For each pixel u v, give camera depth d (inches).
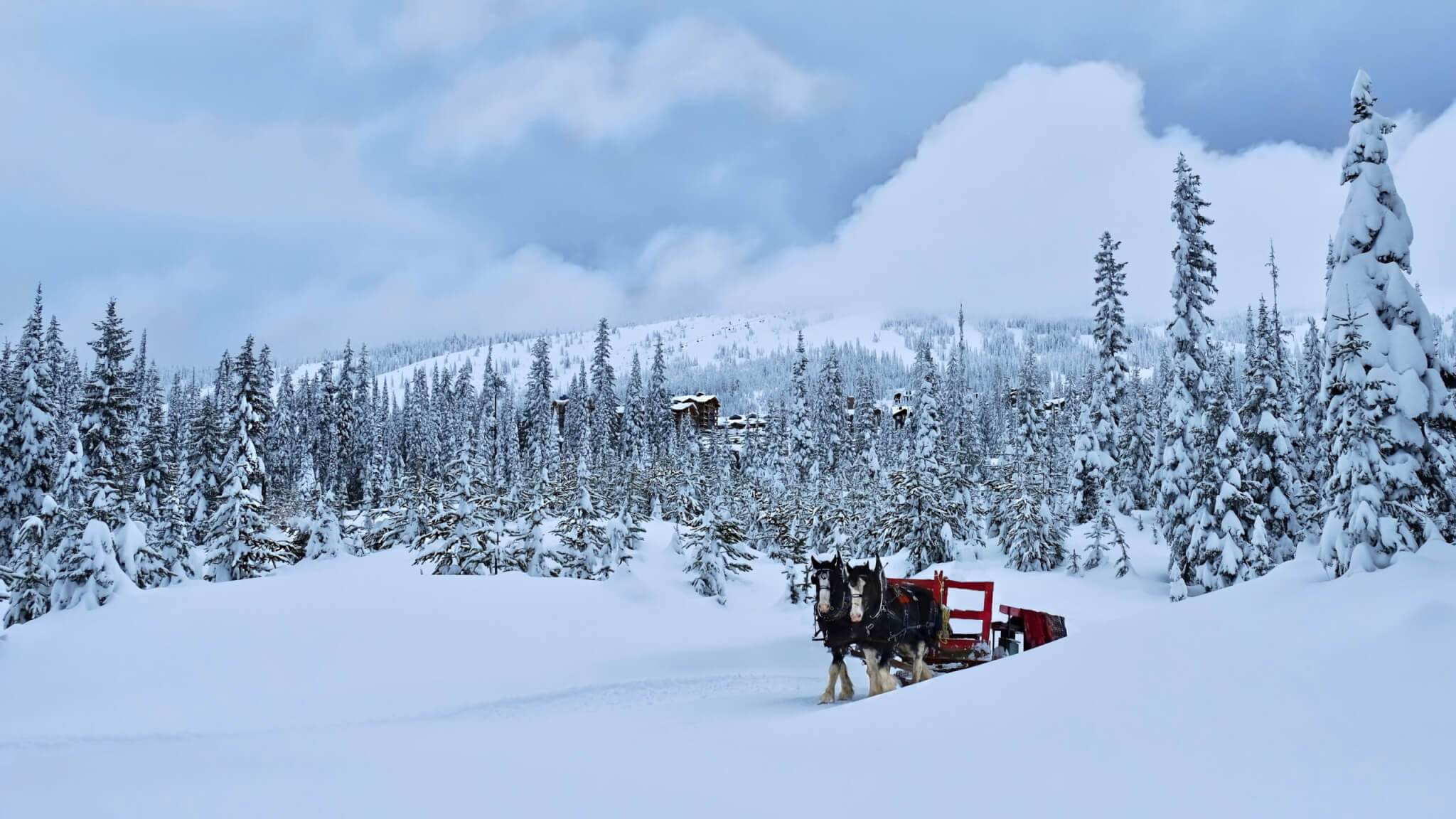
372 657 846.5
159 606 976.9
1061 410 4180.6
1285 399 1779.0
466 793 267.0
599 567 1627.7
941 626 601.9
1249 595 360.5
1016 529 1614.2
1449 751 198.1
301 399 5014.8
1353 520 433.1
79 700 695.7
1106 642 337.4
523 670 825.5
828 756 284.8
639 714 505.7
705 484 2465.6
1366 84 686.5
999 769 238.7
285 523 2431.1
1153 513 1893.5
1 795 281.7
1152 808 195.3
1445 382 573.6
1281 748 219.5
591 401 4517.7
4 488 1747.0
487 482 1742.1
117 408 1840.6
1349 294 626.2
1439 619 273.1
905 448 3043.8
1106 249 1952.5
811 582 515.8
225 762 342.3
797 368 3791.8
